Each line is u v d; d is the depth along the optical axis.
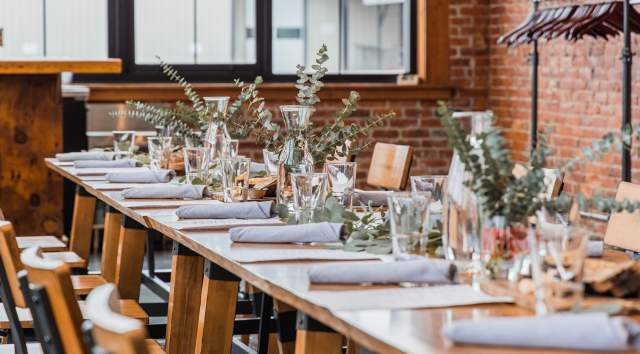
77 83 8.32
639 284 2.12
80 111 7.53
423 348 1.70
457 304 2.04
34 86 6.27
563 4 7.47
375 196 3.76
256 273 2.41
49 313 2.13
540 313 1.94
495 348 1.69
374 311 1.99
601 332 1.66
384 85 8.57
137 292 4.63
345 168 3.41
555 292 1.93
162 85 8.12
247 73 8.70
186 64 8.58
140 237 4.61
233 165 3.87
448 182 2.47
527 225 2.19
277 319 3.06
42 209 6.35
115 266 5.05
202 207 3.41
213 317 3.11
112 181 4.57
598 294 2.14
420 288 2.21
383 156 4.98
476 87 8.74
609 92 7.05
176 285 3.57
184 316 3.58
